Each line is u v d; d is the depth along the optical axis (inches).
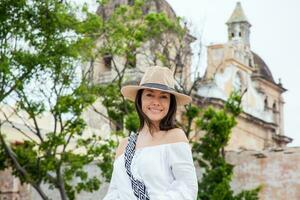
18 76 756.6
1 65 715.4
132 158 177.5
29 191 1085.8
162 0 1541.6
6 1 754.2
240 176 960.9
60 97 777.6
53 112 791.1
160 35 994.7
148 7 1507.1
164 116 180.7
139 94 184.2
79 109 784.9
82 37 812.6
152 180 173.0
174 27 957.8
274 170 941.2
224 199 749.3
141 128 185.0
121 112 871.1
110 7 1385.3
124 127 815.7
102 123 1307.8
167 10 1537.9
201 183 781.3
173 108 182.4
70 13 808.3
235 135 1744.6
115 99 865.5
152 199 171.3
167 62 1016.2
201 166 804.0
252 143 1814.7
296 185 924.0
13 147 922.1
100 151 818.8
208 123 814.5
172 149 176.1
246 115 1782.7
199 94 1583.4
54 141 792.3
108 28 888.3
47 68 770.8
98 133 1242.0
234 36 2066.9
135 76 1142.3
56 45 771.4
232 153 969.5
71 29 799.1
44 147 799.7
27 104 787.4
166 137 177.9
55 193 1067.9
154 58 1047.6
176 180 174.9
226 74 1811.0
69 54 773.3
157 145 177.2
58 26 782.5
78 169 911.7
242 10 2086.6
